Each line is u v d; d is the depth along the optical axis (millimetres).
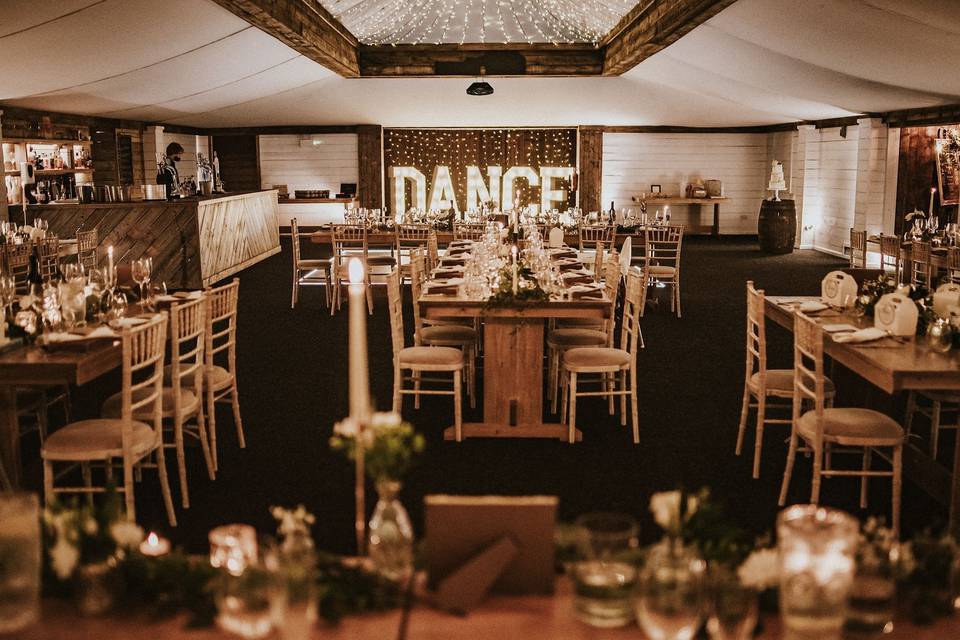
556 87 14359
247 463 4715
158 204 10594
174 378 4105
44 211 10633
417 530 3826
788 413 5641
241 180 17453
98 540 1670
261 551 1777
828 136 14820
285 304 9797
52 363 3646
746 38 9219
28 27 7211
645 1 9188
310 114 16047
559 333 5859
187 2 7430
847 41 8211
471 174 17469
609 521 1690
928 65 8430
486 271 6035
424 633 1558
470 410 5699
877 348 4020
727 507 4113
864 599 1548
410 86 14234
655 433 5250
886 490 4336
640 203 17359
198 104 13469
